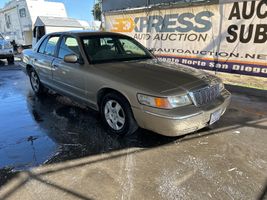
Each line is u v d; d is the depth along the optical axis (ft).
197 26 24.41
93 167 9.59
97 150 10.86
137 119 10.89
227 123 13.65
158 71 11.93
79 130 12.89
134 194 8.11
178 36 26.23
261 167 9.55
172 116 9.82
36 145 11.39
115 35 15.52
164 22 27.22
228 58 22.82
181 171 9.30
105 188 8.39
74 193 8.15
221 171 9.30
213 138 11.87
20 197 7.98
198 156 10.32
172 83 10.67
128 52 14.89
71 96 14.79
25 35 76.33
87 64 13.04
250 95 19.20
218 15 22.62
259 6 20.01
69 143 11.53
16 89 21.66
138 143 11.42
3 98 18.83
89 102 13.37
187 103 10.35
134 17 30.63
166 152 10.64
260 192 8.19
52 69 15.79
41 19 65.67
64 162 9.96
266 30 20.04
